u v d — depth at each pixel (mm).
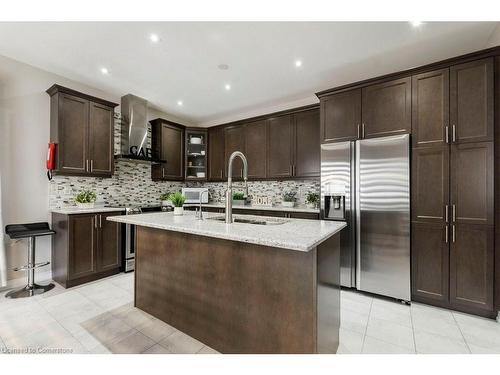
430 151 2406
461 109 2275
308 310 1354
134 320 2115
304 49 2568
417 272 2463
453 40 2396
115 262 3279
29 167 2949
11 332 1934
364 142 2725
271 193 4441
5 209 2768
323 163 2996
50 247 3111
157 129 4430
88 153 3246
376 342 1819
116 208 3367
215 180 4836
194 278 1867
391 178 2557
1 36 2375
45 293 2670
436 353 1695
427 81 2432
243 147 4449
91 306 2371
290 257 1413
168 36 2365
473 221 2215
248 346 1570
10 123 2811
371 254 2658
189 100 4086
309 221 2068
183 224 1781
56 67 2979
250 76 3197
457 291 2279
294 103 4137
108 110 3486
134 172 4195
